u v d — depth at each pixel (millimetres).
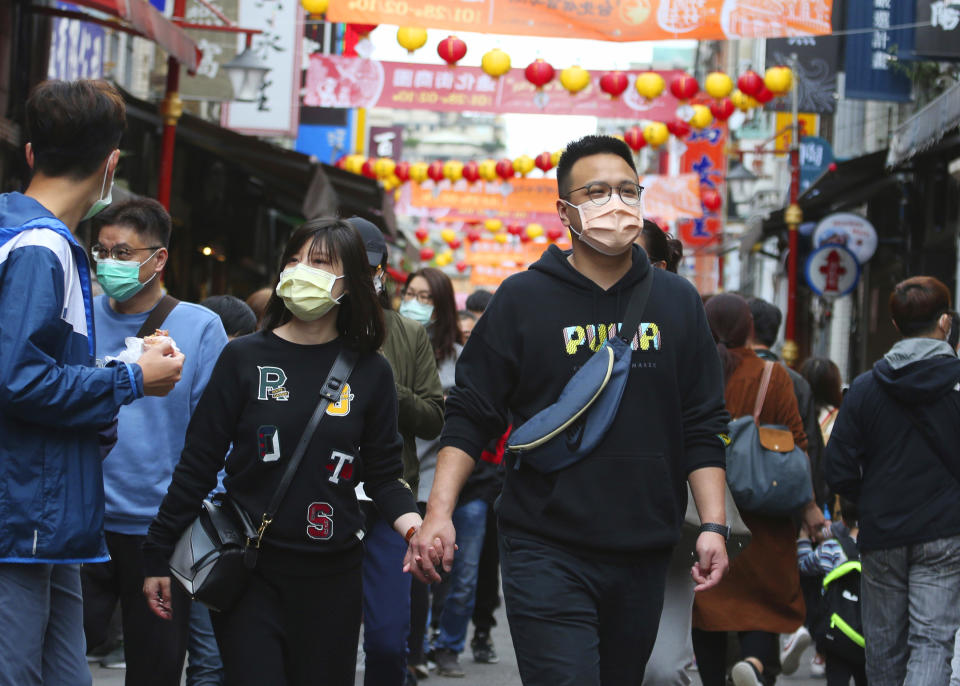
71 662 6328
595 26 19625
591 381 6348
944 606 9109
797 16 19562
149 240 8195
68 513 5820
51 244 5816
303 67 23969
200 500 7035
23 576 5781
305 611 6887
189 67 19281
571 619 6285
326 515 6898
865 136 36969
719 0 19547
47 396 5629
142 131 27094
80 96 6047
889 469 9297
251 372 6992
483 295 16453
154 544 7012
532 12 19625
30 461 5742
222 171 31781
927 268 27750
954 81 23641
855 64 23484
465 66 22219
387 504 7223
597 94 22453
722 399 6785
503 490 6691
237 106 23984
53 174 6086
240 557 6801
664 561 6559
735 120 32375
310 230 7035
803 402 11773
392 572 9039
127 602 8055
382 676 9055
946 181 26562
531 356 6594
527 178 40344
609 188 6590
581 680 6176
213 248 32719
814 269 27891
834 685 10703
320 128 35500
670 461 6555
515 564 6465
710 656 10094
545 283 6695
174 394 8305
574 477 6379
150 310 8523
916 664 9070
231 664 6840
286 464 6895
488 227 45531
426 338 10500
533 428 6379
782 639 16734
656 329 6582
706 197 36969
